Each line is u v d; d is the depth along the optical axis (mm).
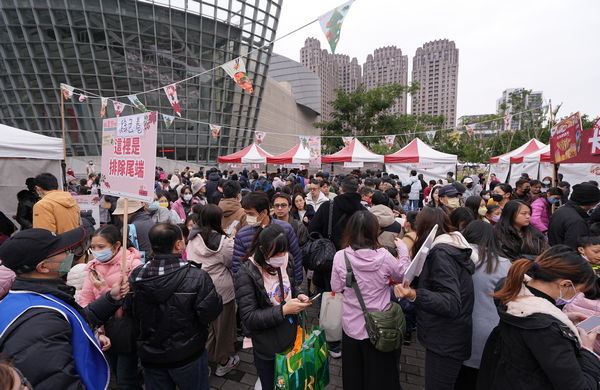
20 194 4672
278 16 28406
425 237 2531
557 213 3646
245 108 30438
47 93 24797
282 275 2252
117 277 2395
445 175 12352
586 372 1438
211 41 25922
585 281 1562
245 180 10344
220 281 3023
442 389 2129
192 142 28938
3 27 22750
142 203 3990
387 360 2271
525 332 1443
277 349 2105
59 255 1556
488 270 2146
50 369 1204
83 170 25516
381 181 7355
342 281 2324
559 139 4883
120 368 2422
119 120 2604
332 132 30641
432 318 2146
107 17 23281
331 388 2910
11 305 1339
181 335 1952
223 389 2906
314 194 5320
